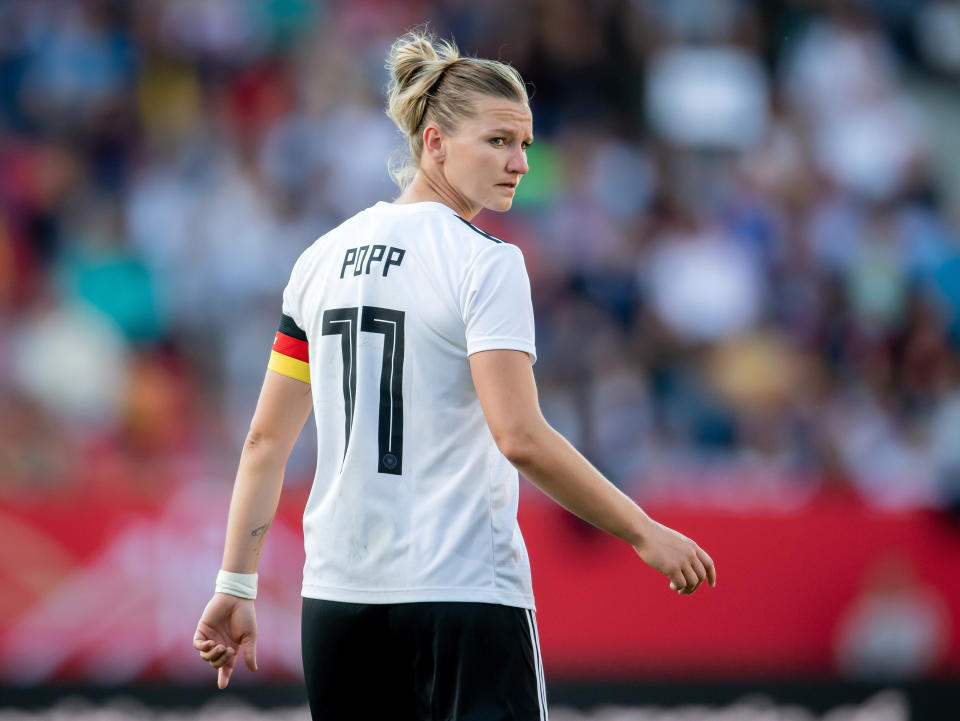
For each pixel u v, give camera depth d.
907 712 20.31
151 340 29.83
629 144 36.06
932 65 40.69
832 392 30.45
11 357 27.77
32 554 19.78
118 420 27.36
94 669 19.59
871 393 30.69
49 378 27.50
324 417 8.62
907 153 37.56
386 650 8.25
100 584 19.80
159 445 27.08
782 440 28.52
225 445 27.38
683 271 32.44
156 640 19.75
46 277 30.42
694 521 21.16
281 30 36.41
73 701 19.50
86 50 35.22
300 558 20.08
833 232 34.50
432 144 8.93
